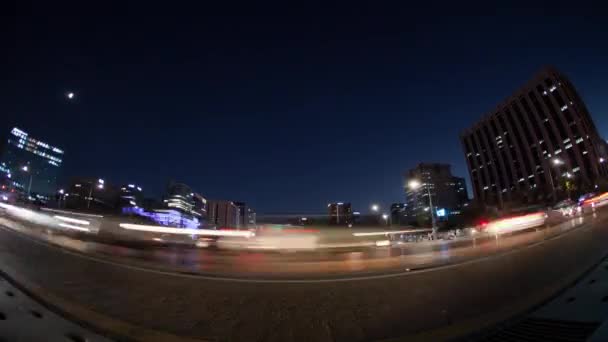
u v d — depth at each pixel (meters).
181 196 179.50
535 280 6.78
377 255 15.34
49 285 6.06
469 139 133.00
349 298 6.34
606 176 72.19
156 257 12.38
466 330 4.24
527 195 91.50
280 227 23.11
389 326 4.61
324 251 18.86
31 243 12.29
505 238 20.30
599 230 15.64
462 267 9.52
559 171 92.00
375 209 57.09
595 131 89.38
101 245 14.83
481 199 122.94
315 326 4.68
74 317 4.41
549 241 14.25
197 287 7.12
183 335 4.16
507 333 4.06
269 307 5.68
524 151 105.38
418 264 10.88
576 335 3.56
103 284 6.62
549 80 96.94
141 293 6.16
